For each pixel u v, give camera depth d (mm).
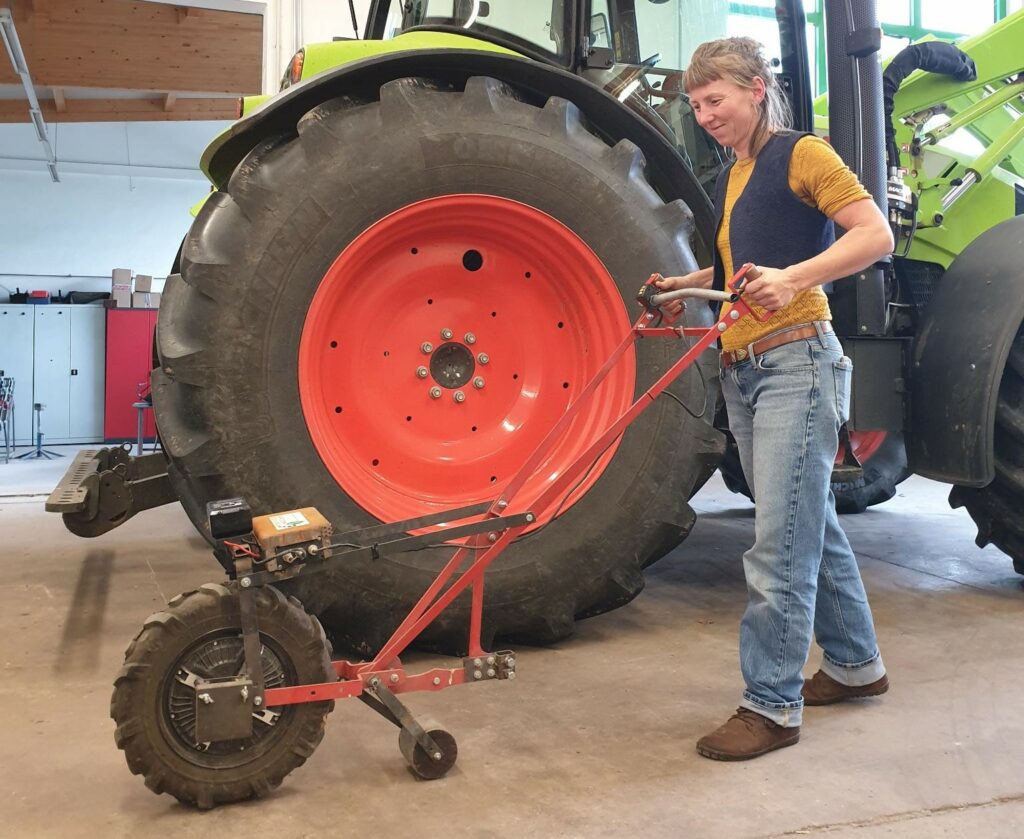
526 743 1951
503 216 2527
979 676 2361
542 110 2537
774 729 1913
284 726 1695
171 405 2350
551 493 1885
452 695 2225
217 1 6598
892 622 2822
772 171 1896
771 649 1922
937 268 3672
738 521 4602
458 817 1634
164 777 1629
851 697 2189
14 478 6910
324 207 2350
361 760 1871
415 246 2547
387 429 2555
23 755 1896
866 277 2895
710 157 3102
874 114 2867
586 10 2834
